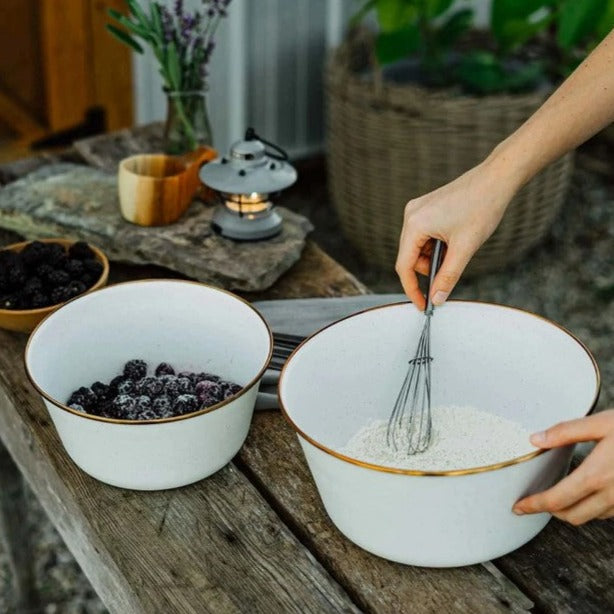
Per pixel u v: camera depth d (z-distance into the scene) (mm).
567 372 1124
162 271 1593
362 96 2619
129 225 1620
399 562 1029
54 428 1256
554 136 1147
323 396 1169
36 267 1452
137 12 1670
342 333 1162
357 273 2928
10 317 1374
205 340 1296
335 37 3186
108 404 1188
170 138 1780
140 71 2961
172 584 1030
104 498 1139
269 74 3133
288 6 3051
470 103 2516
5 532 1867
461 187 1167
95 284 1437
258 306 1446
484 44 3059
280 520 1105
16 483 1826
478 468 929
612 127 3420
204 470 1141
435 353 1219
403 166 2637
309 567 1045
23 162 1879
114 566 1066
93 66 3059
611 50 1135
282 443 1224
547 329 1137
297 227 1644
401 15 2740
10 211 1662
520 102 2527
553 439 942
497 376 1203
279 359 1329
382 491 957
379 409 1228
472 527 981
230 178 1550
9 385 1331
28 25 2986
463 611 987
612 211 3271
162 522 1105
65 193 1703
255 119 3193
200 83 1749
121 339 1302
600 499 943
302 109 3268
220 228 1595
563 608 999
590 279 2959
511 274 2963
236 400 1109
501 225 2744
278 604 1006
